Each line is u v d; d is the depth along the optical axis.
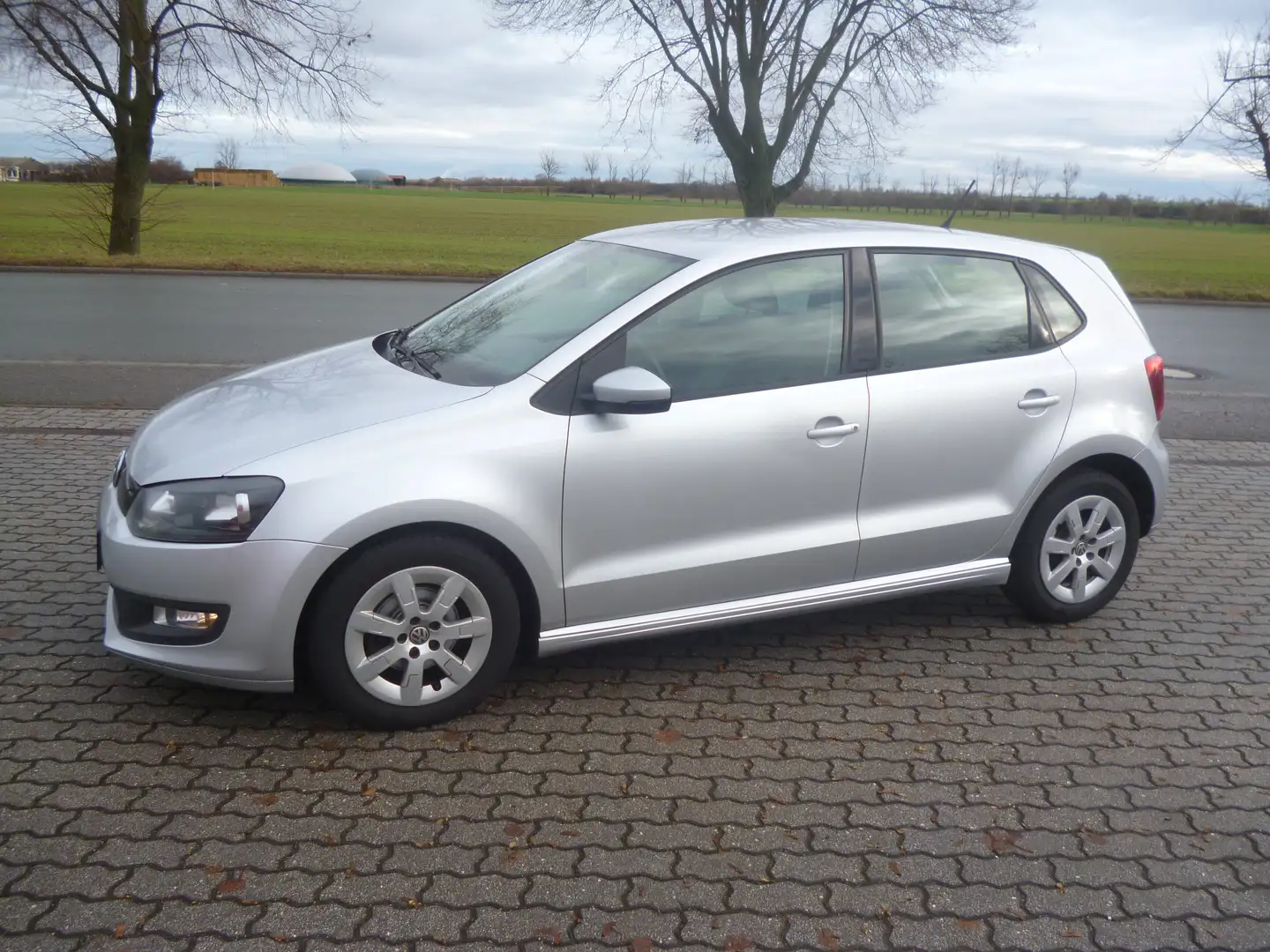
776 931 2.88
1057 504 4.75
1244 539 6.30
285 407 3.91
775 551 4.21
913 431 4.37
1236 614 5.18
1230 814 3.52
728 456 4.05
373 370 4.30
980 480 4.57
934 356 4.48
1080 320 4.86
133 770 3.52
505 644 3.87
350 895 2.96
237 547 3.49
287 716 3.90
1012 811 3.49
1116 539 4.93
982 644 4.75
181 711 3.90
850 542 4.34
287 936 2.78
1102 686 4.39
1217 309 21.72
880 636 4.82
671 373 4.03
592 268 4.61
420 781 3.53
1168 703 4.27
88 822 3.23
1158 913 3.01
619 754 3.75
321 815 3.32
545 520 3.81
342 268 21.88
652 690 4.23
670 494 3.99
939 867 3.18
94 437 7.70
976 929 2.92
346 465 3.57
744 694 4.22
